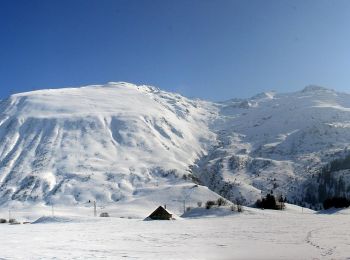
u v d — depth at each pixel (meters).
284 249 46.28
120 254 43.81
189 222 104.56
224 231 71.81
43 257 41.78
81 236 65.38
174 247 49.69
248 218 120.31
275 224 88.31
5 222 149.75
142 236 64.12
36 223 122.44
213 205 150.12
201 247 49.44
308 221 98.81
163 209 123.06
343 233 65.12
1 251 46.41
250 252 44.44
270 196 181.38
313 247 47.66
